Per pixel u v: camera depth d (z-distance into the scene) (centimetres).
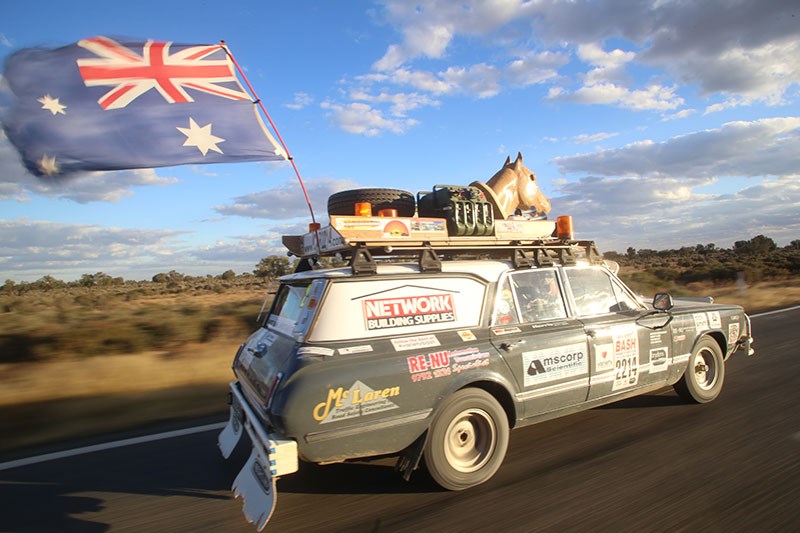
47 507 387
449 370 391
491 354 414
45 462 472
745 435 484
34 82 493
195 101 536
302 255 498
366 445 360
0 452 499
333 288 381
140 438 532
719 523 332
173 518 368
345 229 393
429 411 380
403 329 394
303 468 447
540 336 446
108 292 4250
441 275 425
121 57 518
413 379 375
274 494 325
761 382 673
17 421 583
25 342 841
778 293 1781
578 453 458
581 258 525
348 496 393
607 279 530
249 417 386
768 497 363
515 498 379
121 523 361
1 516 374
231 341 997
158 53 530
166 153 522
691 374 572
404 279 408
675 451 453
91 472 449
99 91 508
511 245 482
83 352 867
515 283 460
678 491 378
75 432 550
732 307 636
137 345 916
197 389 714
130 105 516
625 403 603
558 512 355
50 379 720
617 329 498
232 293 3425
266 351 409
